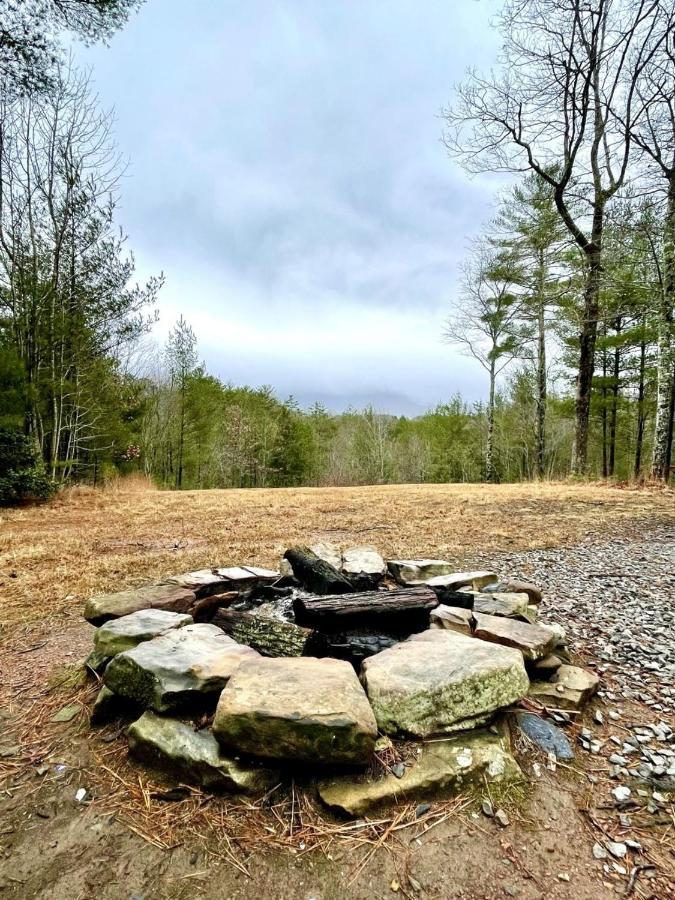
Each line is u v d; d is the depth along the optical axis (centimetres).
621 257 1057
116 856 137
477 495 973
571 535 578
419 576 342
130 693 189
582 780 167
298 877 130
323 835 142
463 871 132
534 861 135
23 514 756
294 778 159
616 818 151
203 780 157
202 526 650
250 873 131
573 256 1321
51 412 1068
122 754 176
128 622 236
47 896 125
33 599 346
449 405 3153
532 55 1027
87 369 1130
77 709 206
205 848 139
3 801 158
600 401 1789
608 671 245
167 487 2016
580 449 1235
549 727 193
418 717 172
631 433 2164
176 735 169
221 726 157
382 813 148
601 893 126
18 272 969
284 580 324
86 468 1343
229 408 2786
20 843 142
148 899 124
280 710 155
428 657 197
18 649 268
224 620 247
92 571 416
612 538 562
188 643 209
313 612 235
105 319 1102
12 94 754
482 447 3017
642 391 1866
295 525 654
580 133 1083
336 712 156
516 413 2678
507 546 518
